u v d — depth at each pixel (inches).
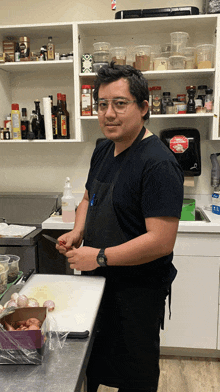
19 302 34.2
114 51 86.7
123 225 47.7
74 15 101.0
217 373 79.9
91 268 45.1
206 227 78.6
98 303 38.4
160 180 42.9
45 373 27.1
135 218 47.2
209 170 102.2
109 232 48.2
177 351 87.0
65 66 96.3
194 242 80.4
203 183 103.2
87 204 60.2
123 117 43.8
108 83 43.2
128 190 45.9
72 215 83.9
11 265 46.5
